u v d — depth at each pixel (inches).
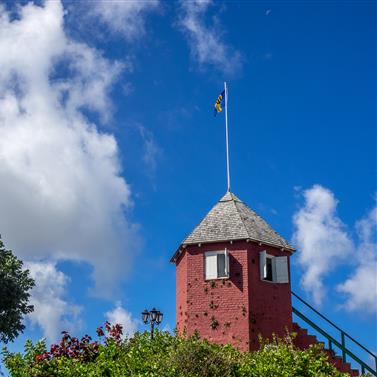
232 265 1274.6
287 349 870.4
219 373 800.3
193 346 831.7
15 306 1790.1
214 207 1395.2
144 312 1204.5
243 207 1400.1
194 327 1256.2
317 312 1323.8
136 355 826.8
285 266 1306.6
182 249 1338.6
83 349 871.7
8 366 823.1
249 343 1208.2
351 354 1272.1
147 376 760.3
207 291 1272.1
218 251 1293.1
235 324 1231.5
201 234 1320.1
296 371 813.2
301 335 1277.1
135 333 932.6
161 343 915.4
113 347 847.7
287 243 1359.5
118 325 913.5
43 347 864.9
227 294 1256.8
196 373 797.2
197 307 1268.5
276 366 812.6
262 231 1336.1
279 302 1288.1
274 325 1258.6
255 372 808.3
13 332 1772.9
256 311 1243.2
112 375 783.1
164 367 793.6
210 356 818.8
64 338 877.2
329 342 1291.8
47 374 810.2
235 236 1286.9
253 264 1277.1
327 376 814.5
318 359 866.1
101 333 903.1
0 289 1761.8
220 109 1541.6
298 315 1327.5
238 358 853.8
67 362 820.0
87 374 786.2
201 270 1291.8
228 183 1446.9
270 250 1320.1
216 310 1253.7
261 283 1275.8
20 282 1835.6
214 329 1242.0
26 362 840.3
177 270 1389.0
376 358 1263.5
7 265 1808.6
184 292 1304.1
